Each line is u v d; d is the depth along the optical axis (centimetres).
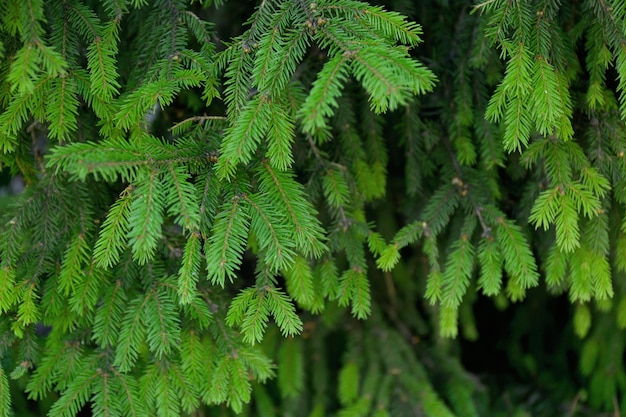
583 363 177
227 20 171
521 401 183
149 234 138
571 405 180
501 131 155
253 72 142
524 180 161
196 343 148
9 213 150
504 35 145
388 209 174
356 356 174
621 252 153
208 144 144
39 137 155
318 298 154
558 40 147
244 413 169
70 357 148
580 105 151
